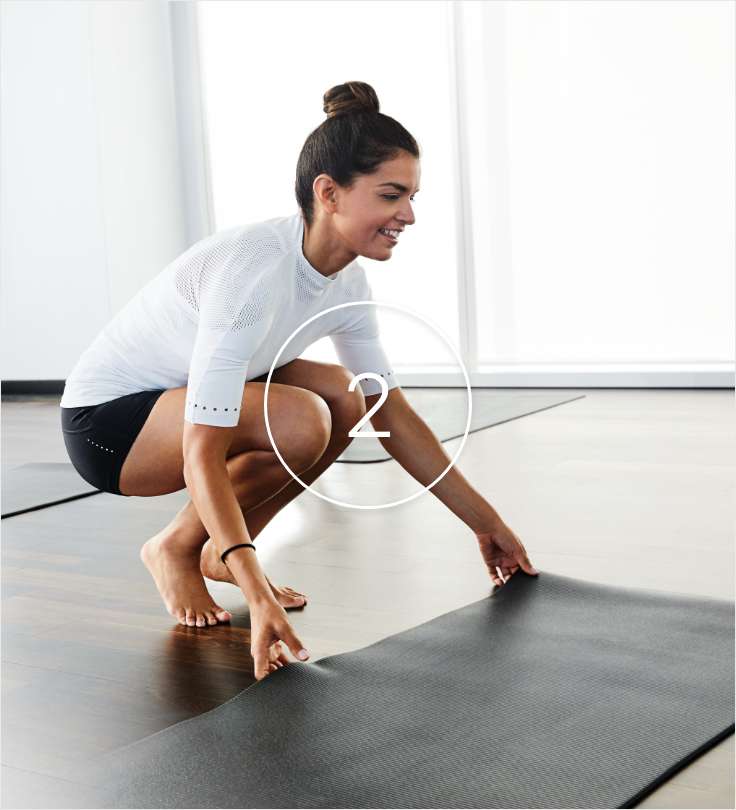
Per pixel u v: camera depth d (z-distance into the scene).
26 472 3.66
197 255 1.82
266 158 6.06
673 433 3.81
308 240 1.79
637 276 5.12
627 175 5.07
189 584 2.00
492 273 5.46
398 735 1.41
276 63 5.93
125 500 3.13
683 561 2.21
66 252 5.88
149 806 1.26
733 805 1.22
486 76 5.32
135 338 1.97
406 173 1.69
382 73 5.62
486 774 1.29
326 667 1.65
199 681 1.69
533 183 5.29
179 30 6.12
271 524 2.70
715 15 4.78
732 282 4.92
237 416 1.73
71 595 2.20
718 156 4.86
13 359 6.09
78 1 5.66
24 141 5.89
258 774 1.32
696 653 1.66
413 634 1.79
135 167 5.94
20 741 1.50
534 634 1.77
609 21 5.00
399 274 5.67
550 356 5.38
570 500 2.84
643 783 1.26
